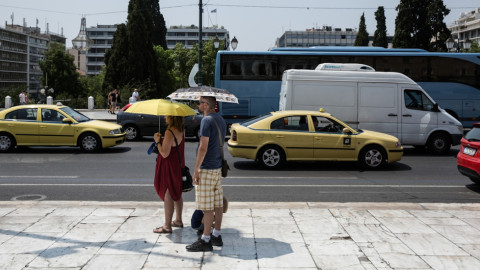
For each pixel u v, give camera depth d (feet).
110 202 25.13
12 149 48.37
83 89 281.33
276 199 27.94
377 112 50.24
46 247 17.69
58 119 49.11
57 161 43.04
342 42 564.71
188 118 62.85
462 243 18.65
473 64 66.80
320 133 39.19
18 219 21.53
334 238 19.12
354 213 23.16
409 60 67.62
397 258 16.88
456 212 23.63
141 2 191.42
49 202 24.98
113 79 183.93
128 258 16.57
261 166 40.57
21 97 115.65
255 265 16.03
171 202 19.45
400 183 33.73
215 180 17.44
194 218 19.17
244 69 70.13
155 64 192.24
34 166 39.99
